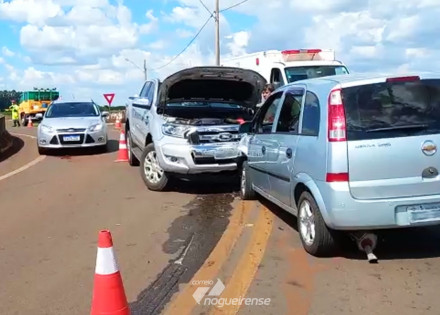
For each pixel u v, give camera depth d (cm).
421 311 437
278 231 677
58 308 461
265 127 736
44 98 3862
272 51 1520
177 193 945
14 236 688
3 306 467
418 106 537
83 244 646
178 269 552
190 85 1001
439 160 528
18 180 1132
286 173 625
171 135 910
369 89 537
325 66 1453
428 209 530
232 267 553
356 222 523
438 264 543
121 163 1349
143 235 680
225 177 927
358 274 521
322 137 541
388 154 521
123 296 407
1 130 1842
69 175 1179
